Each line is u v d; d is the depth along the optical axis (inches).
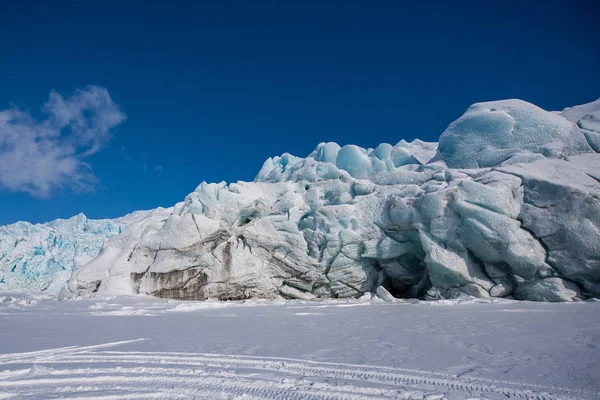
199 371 210.5
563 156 846.5
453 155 977.5
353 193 992.2
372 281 922.1
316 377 198.5
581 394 168.2
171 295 902.4
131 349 278.4
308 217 960.3
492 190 764.0
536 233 740.0
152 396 169.6
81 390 178.7
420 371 208.8
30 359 246.1
